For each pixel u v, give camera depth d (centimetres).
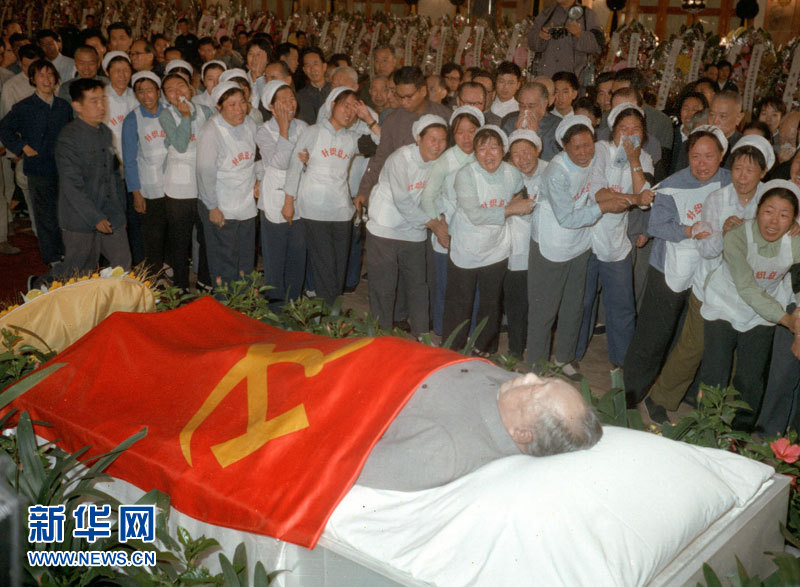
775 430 426
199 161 545
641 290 569
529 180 492
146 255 614
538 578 208
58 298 359
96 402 302
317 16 1077
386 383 271
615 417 310
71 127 527
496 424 257
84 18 1304
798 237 381
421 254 534
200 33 1216
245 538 255
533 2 1241
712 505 238
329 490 247
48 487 257
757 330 401
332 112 532
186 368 307
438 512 233
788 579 214
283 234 564
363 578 234
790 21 1386
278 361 296
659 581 218
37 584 244
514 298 518
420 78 532
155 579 238
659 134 574
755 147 398
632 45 807
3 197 718
